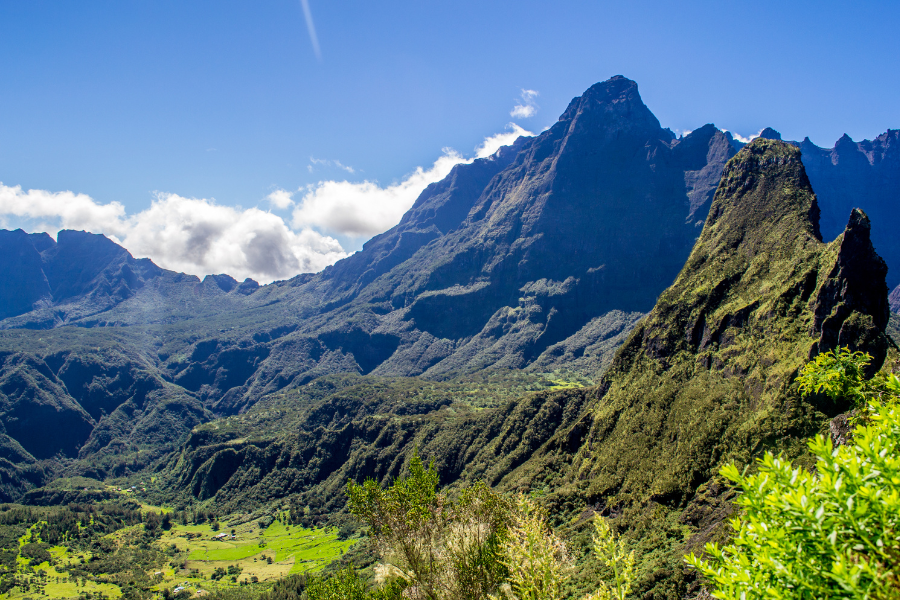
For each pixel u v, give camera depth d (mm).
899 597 5676
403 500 25266
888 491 6348
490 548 22828
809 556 6445
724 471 7844
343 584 31297
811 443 7156
